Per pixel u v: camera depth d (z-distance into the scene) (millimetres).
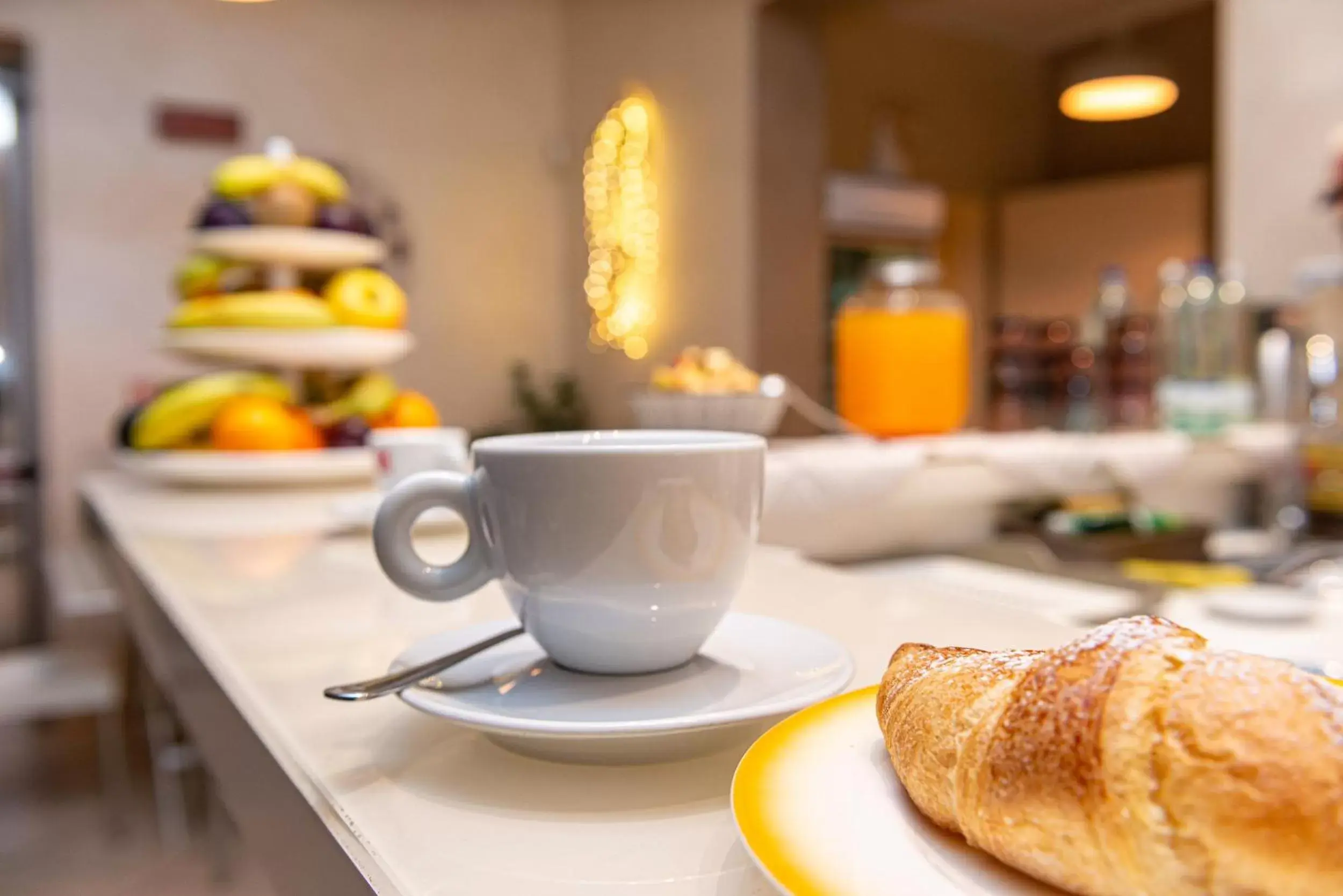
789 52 2881
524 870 223
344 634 461
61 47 2889
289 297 1159
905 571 940
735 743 303
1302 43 1854
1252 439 1320
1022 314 3922
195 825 1737
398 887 214
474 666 342
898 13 3658
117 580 817
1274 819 144
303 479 1109
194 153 3074
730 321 2906
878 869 178
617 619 314
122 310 2975
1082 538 1029
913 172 3762
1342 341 1353
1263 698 154
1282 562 998
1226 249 2002
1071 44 4070
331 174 1285
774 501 886
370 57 3404
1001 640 431
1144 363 3002
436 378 3572
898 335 1091
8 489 2881
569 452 303
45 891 1499
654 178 3242
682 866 225
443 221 3566
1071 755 165
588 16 3580
